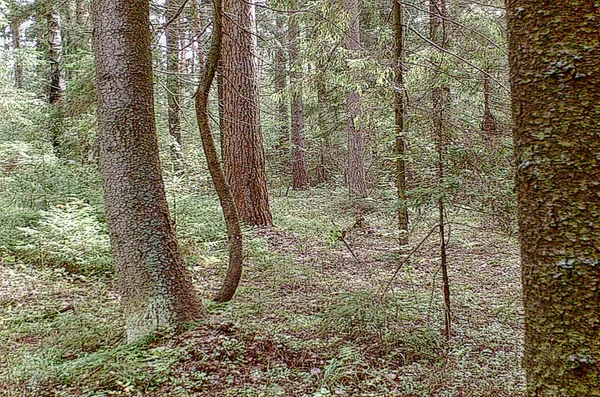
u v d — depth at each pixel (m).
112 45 4.80
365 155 13.41
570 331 1.43
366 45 13.02
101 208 9.52
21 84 15.26
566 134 1.43
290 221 11.31
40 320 5.71
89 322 5.48
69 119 11.51
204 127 5.73
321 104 18.17
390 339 4.46
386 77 7.78
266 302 5.84
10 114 10.77
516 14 1.57
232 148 10.60
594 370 1.38
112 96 4.82
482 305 5.74
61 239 7.94
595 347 1.38
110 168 4.86
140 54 4.90
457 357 4.21
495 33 8.05
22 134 12.18
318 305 5.73
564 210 1.44
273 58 18.05
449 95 6.13
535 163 1.51
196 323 4.91
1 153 10.34
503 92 6.80
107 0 4.79
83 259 7.79
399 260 5.67
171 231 5.08
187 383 3.77
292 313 5.44
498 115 6.34
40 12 12.16
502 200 4.64
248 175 10.58
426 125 4.97
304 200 15.42
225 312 5.45
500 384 3.69
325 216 12.33
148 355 4.26
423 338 4.39
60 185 10.59
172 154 11.19
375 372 3.88
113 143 4.84
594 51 1.39
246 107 10.39
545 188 1.48
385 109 7.69
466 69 7.44
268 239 9.68
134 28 4.86
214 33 5.52
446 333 4.70
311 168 21.31
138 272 4.84
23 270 7.50
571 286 1.42
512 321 5.16
